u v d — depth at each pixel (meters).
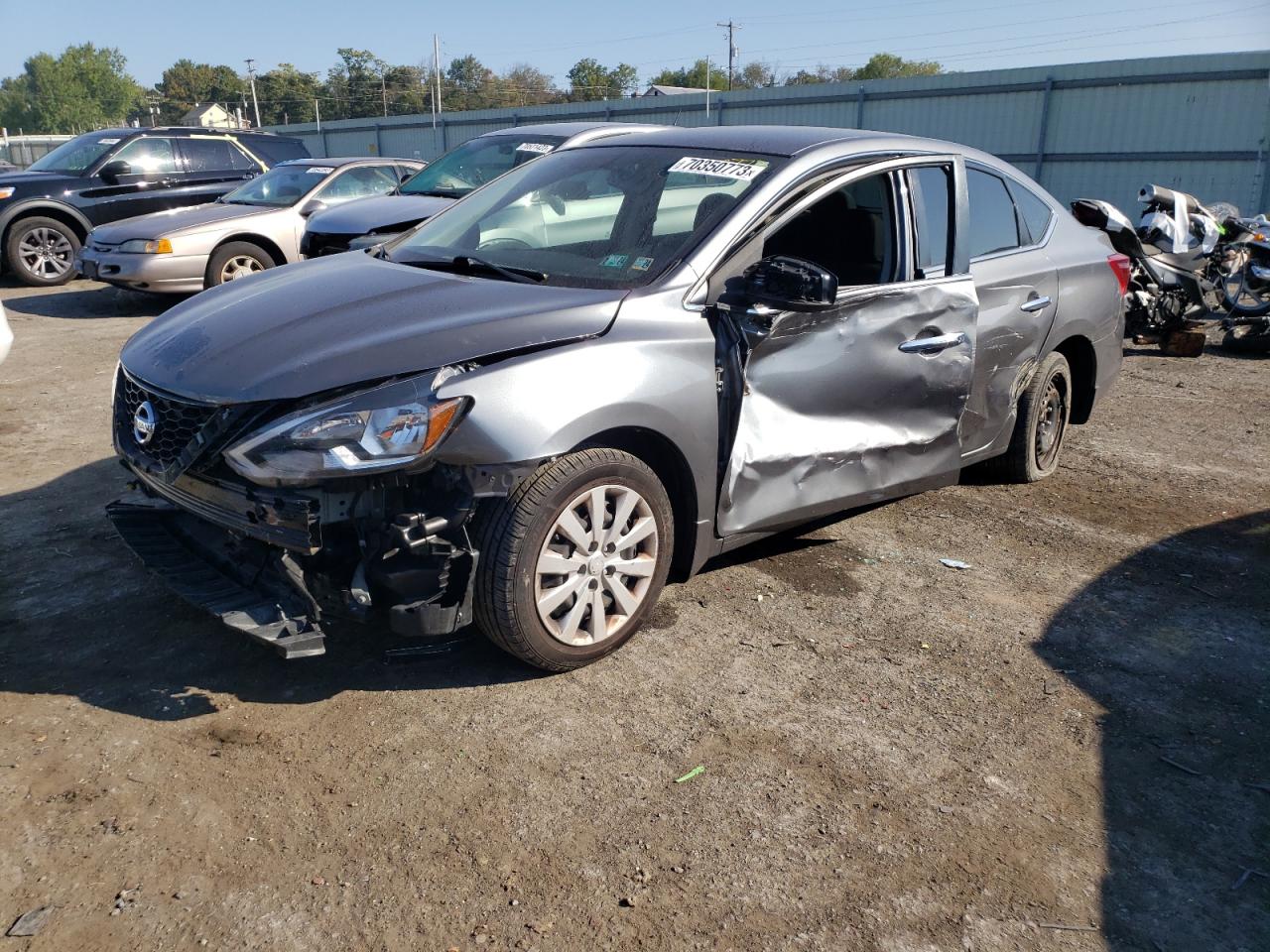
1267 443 6.32
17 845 2.50
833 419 3.78
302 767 2.85
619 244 3.69
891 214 4.02
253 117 109.00
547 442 2.97
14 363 7.82
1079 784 2.89
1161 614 3.96
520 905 2.38
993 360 4.57
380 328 3.11
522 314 3.18
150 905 2.33
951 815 2.75
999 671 3.49
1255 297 8.97
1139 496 5.30
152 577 3.95
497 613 3.08
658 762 2.93
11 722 2.99
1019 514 5.00
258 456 2.83
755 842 2.62
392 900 2.38
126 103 133.00
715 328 3.45
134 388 3.30
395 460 2.81
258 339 3.14
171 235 10.00
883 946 2.29
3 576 3.93
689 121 28.94
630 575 3.38
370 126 40.12
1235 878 2.55
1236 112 19.06
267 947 2.23
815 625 3.78
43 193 12.01
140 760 2.85
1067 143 21.58
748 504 3.61
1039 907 2.43
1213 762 3.02
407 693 3.23
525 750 2.96
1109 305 5.37
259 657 3.40
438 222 4.44
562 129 8.80
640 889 2.44
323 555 2.96
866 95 24.88
